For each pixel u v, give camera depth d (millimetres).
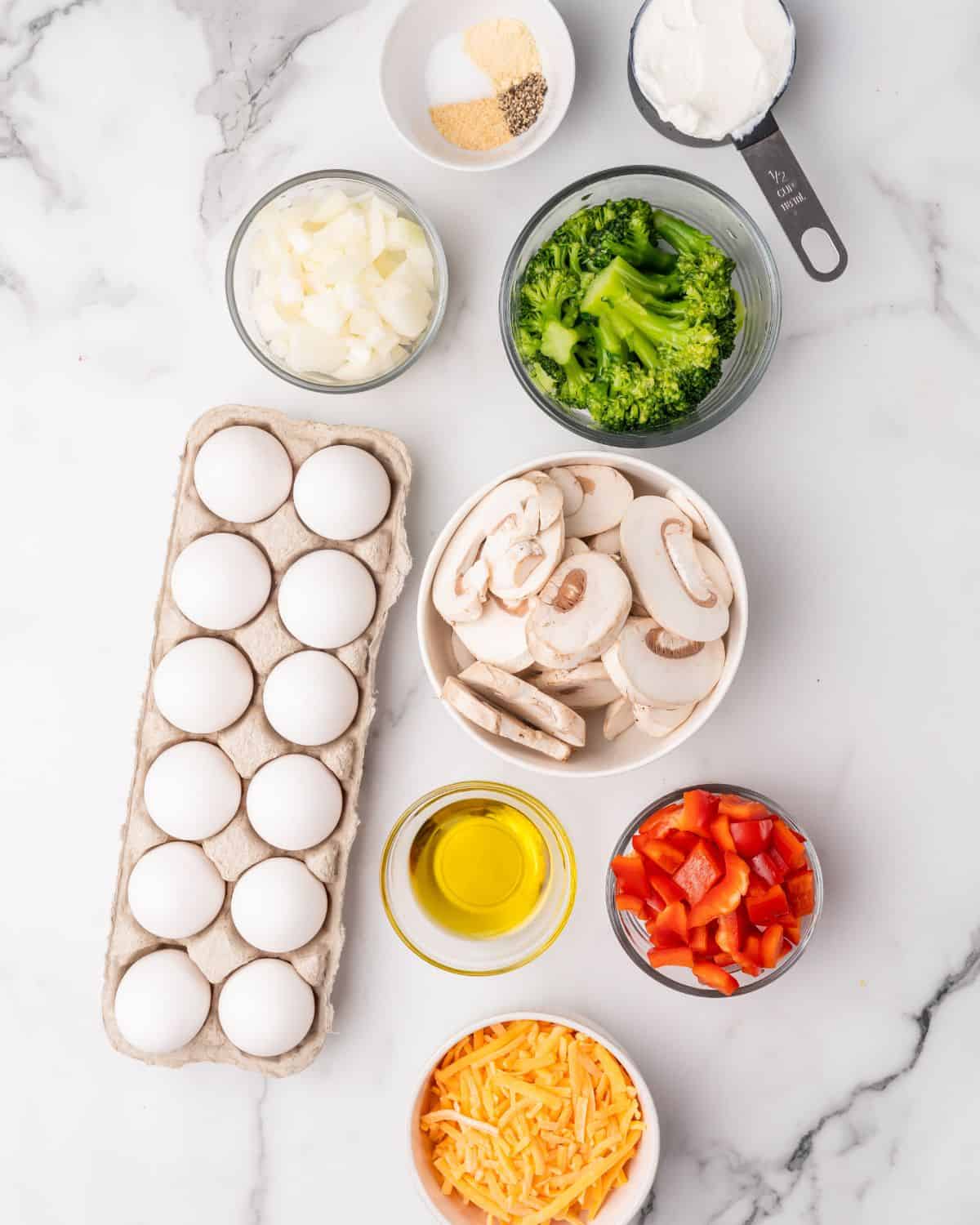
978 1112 784
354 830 773
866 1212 786
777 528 795
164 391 818
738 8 750
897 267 792
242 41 812
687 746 795
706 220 779
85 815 818
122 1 817
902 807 791
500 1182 750
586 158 800
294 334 764
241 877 765
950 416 792
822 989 790
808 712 793
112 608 819
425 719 801
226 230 815
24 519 823
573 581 722
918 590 792
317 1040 774
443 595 742
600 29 797
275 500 766
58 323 823
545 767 731
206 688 751
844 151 793
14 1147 818
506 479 740
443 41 788
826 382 793
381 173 808
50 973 818
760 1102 790
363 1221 801
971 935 787
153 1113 813
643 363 758
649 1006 792
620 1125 753
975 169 792
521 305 771
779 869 727
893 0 791
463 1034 746
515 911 791
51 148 823
